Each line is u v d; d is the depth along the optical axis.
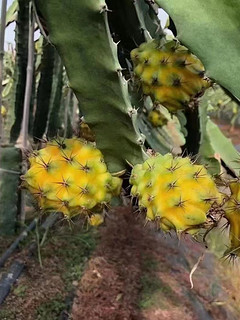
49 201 0.24
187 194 0.22
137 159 0.25
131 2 0.28
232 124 2.40
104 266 0.79
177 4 0.22
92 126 0.25
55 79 0.72
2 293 0.64
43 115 0.67
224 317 0.81
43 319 0.62
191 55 0.26
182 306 0.77
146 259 0.88
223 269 0.95
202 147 0.43
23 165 0.66
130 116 0.24
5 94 0.86
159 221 0.22
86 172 0.24
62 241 0.80
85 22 0.23
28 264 0.71
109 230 0.92
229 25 0.22
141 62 0.27
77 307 0.67
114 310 0.69
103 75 0.24
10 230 0.72
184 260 0.94
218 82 0.21
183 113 0.38
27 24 0.61
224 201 0.22
